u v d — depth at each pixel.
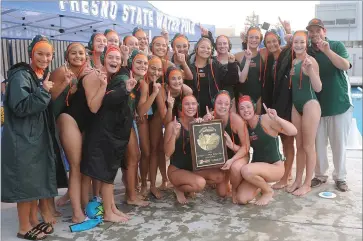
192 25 9.75
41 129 3.21
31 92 3.12
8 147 3.06
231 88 4.61
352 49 25.02
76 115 3.61
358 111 12.98
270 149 4.25
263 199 4.21
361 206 4.08
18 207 3.34
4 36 8.30
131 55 3.87
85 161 3.54
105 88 3.40
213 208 4.10
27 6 5.97
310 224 3.63
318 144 4.76
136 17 7.66
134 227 3.62
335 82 4.46
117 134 3.54
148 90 4.10
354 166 5.67
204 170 4.25
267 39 4.56
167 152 4.13
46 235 3.42
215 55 4.86
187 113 4.11
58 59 9.59
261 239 3.32
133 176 4.15
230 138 4.27
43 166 3.22
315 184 4.78
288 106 4.46
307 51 4.52
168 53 4.98
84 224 3.59
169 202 4.30
